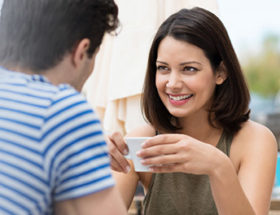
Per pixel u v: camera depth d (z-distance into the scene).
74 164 0.79
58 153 0.78
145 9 1.79
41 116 0.79
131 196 1.59
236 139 1.54
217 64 1.45
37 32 0.88
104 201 0.80
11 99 0.82
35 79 0.86
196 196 1.50
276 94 13.52
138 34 1.78
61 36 0.88
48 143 0.78
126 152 1.34
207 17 1.40
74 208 0.81
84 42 0.90
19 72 0.88
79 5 0.89
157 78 1.45
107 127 1.85
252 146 1.50
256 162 1.46
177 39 1.38
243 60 14.12
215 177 1.16
